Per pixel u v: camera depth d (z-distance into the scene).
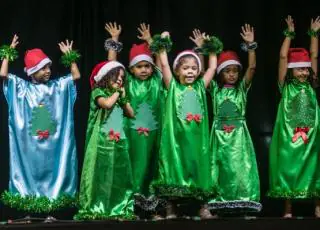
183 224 5.11
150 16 6.68
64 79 5.89
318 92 6.64
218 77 6.14
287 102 6.05
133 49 5.98
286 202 6.04
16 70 6.46
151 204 5.78
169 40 5.73
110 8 6.58
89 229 5.00
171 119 5.61
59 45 6.07
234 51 6.67
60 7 6.55
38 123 5.74
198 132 5.58
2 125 6.36
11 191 5.66
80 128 6.48
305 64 6.04
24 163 5.69
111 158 5.46
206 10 6.75
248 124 6.67
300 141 5.95
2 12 6.48
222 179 5.91
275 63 6.73
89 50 6.52
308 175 5.93
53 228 4.95
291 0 6.77
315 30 6.23
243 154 5.94
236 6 6.77
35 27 6.52
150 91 5.93
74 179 5.79
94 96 5.55
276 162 6.04
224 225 5.16
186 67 5.66
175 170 5.50
